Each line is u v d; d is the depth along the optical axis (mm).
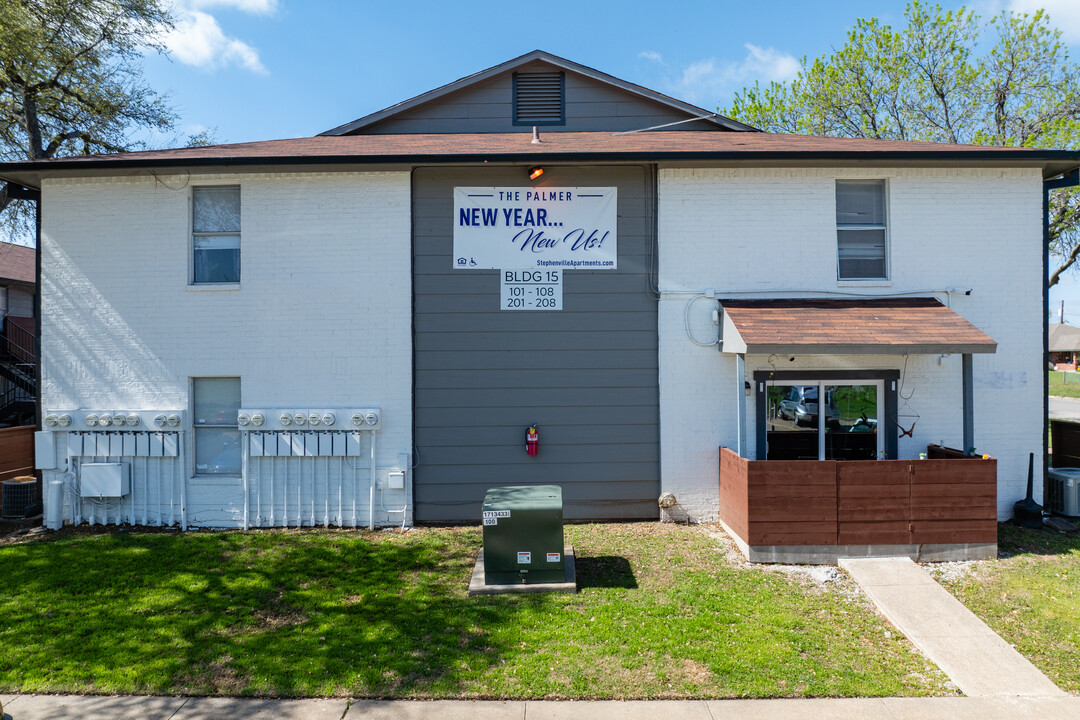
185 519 9547
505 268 9711
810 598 6930
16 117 17484
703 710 4879
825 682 5258
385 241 9688
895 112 23141
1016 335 9758
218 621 6359
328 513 9602
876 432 9695
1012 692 5184
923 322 8766
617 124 12961
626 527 9398
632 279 9742
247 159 9125
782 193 9766
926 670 5531
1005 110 21656
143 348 9711
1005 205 9781
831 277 9750
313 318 9672
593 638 5930
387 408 9664
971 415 8727
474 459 9672
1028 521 9344
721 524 9445
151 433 9570
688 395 9711
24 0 15469
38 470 9891
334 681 5238
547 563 7059
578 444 9688
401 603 6754
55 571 7691
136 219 9758
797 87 24688
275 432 9516
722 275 9750
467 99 12977
